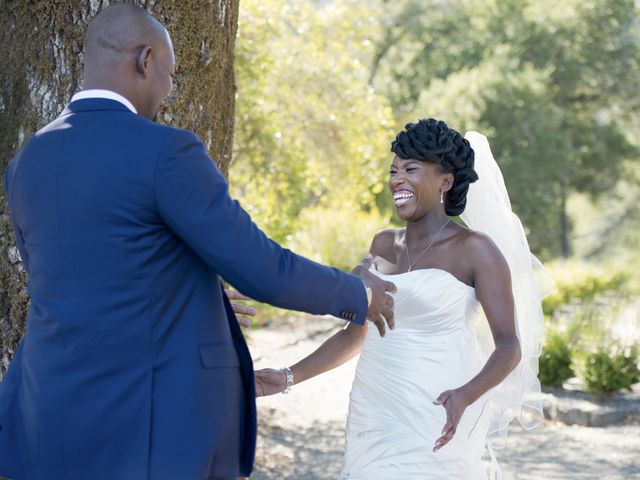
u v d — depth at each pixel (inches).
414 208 129.0
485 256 126.3
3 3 135.9
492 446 146.5
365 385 130.9
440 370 126.9
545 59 1300.4
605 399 328.2
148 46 95.3
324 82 421.1
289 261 93.6
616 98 1339.8
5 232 136.6
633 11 1298.0
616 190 1445.6
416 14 1322.6
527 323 147.1
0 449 96.4
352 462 131.0
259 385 132.4
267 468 262.1
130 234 89.8
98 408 90.4
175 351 92.3
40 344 92.8
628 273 703.1
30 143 95.3
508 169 1120.2
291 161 399.5
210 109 141.9
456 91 1139.3
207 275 95.4
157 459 90.3
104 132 91.6
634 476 251.8
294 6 433.1
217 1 140.0
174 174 89.4
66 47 133.1
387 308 102.7
